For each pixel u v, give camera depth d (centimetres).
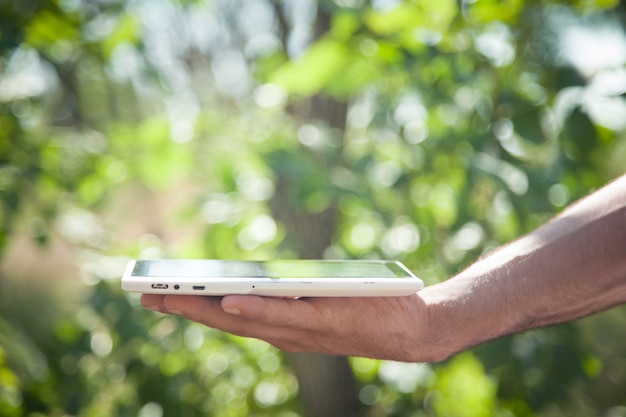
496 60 173
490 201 195
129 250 214
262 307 77
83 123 245
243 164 186
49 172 211
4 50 188
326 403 245
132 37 206
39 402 209
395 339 86
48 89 219
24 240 315
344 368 247
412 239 203
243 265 87
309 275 81
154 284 76
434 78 179
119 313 200
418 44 169
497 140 179
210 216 199
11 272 309
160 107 228
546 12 167
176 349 219
